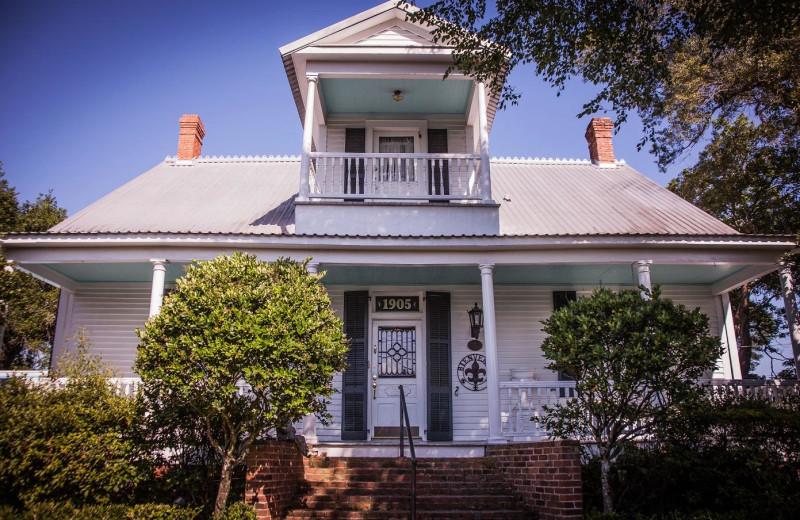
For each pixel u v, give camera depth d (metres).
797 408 8.23
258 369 6.51
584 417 7.42
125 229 11.09
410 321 12.30
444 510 7.52
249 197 13.17
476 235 10.30
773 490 6.68
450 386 11.71
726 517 6.66
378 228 11.11
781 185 13.77
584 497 7.66
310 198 11.55
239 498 7.33
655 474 7.55
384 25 11.92
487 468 8.67
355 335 11.87
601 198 13.27
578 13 8.71
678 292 12.90
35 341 20.31
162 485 7.09
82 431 6.70
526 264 10.62
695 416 7.47
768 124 13.53
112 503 6.65
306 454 9.02
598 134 16.08
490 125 14.45
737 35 9.03
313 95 11.70
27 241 10.15
